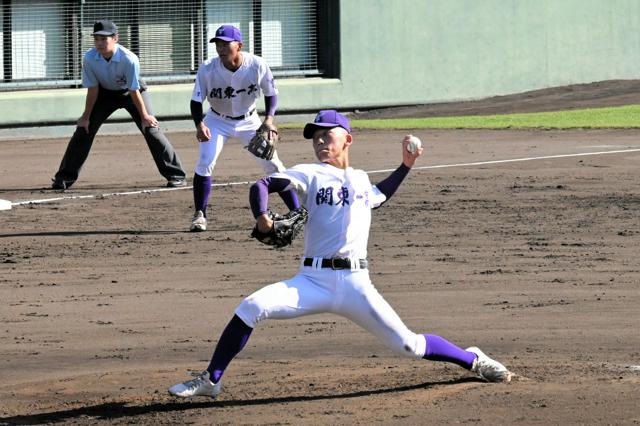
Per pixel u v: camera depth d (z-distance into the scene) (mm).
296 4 118125
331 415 24062
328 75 119938
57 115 107375
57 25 108875
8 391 26938
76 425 24016
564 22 129375
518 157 77312
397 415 23891
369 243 48188
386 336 24875
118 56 64812
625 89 124250
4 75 107438
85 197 63469
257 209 23375
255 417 24156
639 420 22938
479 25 125000
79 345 31859
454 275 41250
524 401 24641
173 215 56938
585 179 66438
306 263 24500
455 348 25969
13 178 74250
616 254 44969
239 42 49969
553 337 31766
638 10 132250
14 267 44156
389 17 120438
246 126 51750
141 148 92812
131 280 41375
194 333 33188
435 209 56906
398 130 98938
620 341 31156
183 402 25625
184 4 112938
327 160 24719
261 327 34188
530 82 128250
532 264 43156
